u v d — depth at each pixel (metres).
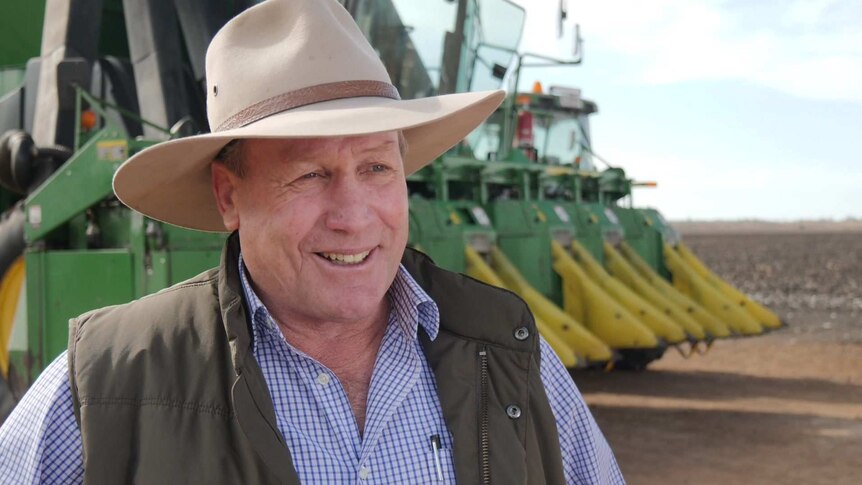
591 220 8.95
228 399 1.51
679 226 77.56
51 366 1.61
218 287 1.63
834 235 47.91
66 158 5.86
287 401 1.57
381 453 1.57
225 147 1.62
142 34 6.33
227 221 1.71
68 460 1.53
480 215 7.46
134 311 1.64
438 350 1.68
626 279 8.84
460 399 1.63
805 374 10.09
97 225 5.64
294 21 1.57
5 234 5.81
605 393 9.12
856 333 13.52
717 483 5.68
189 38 6.38
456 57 7.30
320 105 1.53
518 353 1.69
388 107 1.53
